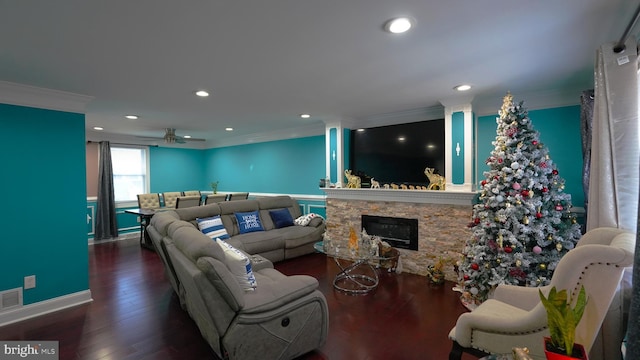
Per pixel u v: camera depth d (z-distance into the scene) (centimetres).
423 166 411
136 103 365
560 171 330
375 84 295
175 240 237
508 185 271
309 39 194
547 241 259
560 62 239
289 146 616
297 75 266
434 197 379
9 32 178
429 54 221
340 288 343
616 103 182
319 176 572
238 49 209
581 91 314
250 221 488
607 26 179
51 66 234
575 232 265
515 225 262
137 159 688
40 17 161
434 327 256
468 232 356
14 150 278
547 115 335
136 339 240
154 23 170
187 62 231
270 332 194
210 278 176
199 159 798
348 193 459
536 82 292
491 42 201
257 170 679
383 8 157
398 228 414
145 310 293
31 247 286
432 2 152
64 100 307
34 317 281
